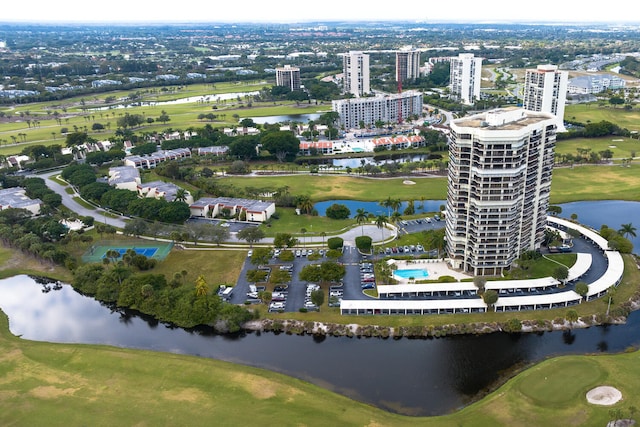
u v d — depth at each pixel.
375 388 185.50
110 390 184.88
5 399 180.62
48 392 184.25
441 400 178.50
